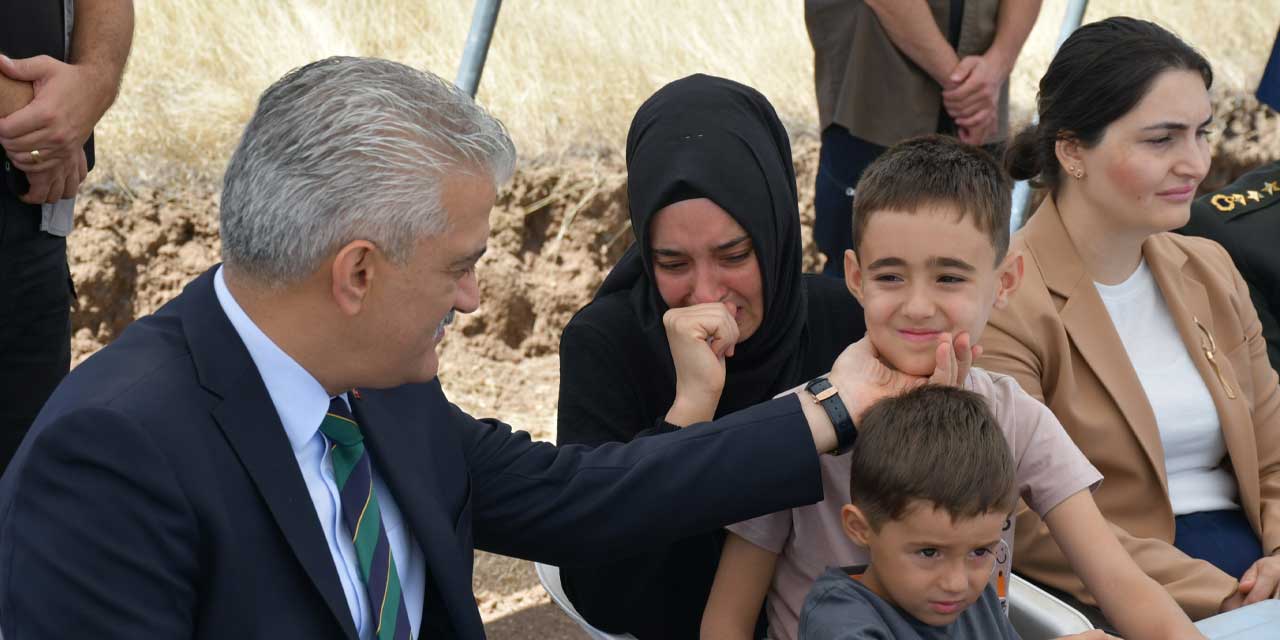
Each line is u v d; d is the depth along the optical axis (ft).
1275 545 8.69
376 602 5.93
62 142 9.14
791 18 23.06
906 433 6.29
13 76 8.93
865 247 7.09
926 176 6.89
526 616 12.72
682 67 21.76
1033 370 8.63
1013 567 8.50
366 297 5.54
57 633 5.06
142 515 5.19
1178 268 9.17
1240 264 10.21
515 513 6.88
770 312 8.00
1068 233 8.93
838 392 6.95
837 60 13.38
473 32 11.86
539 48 21.11
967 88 13.05
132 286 17.44
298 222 5.33
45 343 9.77
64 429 5.18
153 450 5.24
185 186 17.90
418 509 6.26
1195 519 8.91
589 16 21.81
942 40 12.93
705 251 7.65
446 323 5.84
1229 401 8.89
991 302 7.17
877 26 13.03
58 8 9.30
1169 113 8.42
